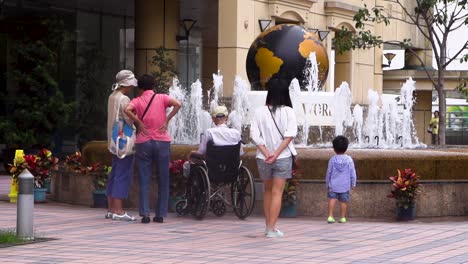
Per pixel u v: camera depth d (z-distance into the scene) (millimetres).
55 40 29422
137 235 13734
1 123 27938
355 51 41594
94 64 33188
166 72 32781
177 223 15383
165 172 15516
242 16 33094
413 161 16984
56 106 28484
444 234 14203
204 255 11773
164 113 15547
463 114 56625
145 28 33750
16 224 13969
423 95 50156
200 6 36031
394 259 11539
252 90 23156
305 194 16641
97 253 11852
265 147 13617
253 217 16359
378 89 44562
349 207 16656
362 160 16875
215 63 39625
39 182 19047
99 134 32219
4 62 29781
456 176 17250
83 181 18484
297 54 22047
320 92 22125
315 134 21953
